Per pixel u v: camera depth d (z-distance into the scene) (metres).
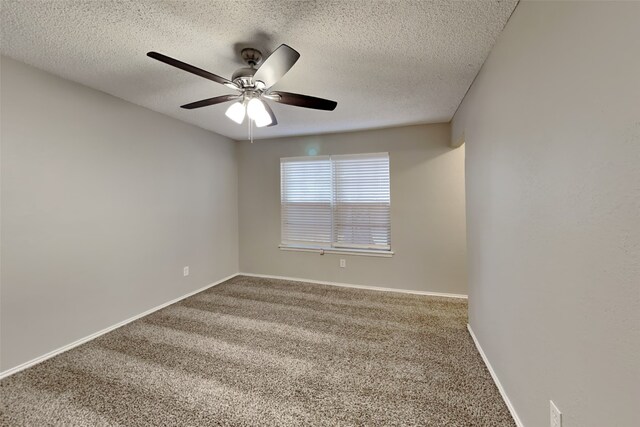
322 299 3.37
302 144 4.07
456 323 2.68
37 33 1.60
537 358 1.23
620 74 0.74
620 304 0.76
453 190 3.41
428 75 2.14
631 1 0.70
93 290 2.40
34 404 1.60
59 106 2.15
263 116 1.86
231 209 4.30
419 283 3.57
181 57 1.87
